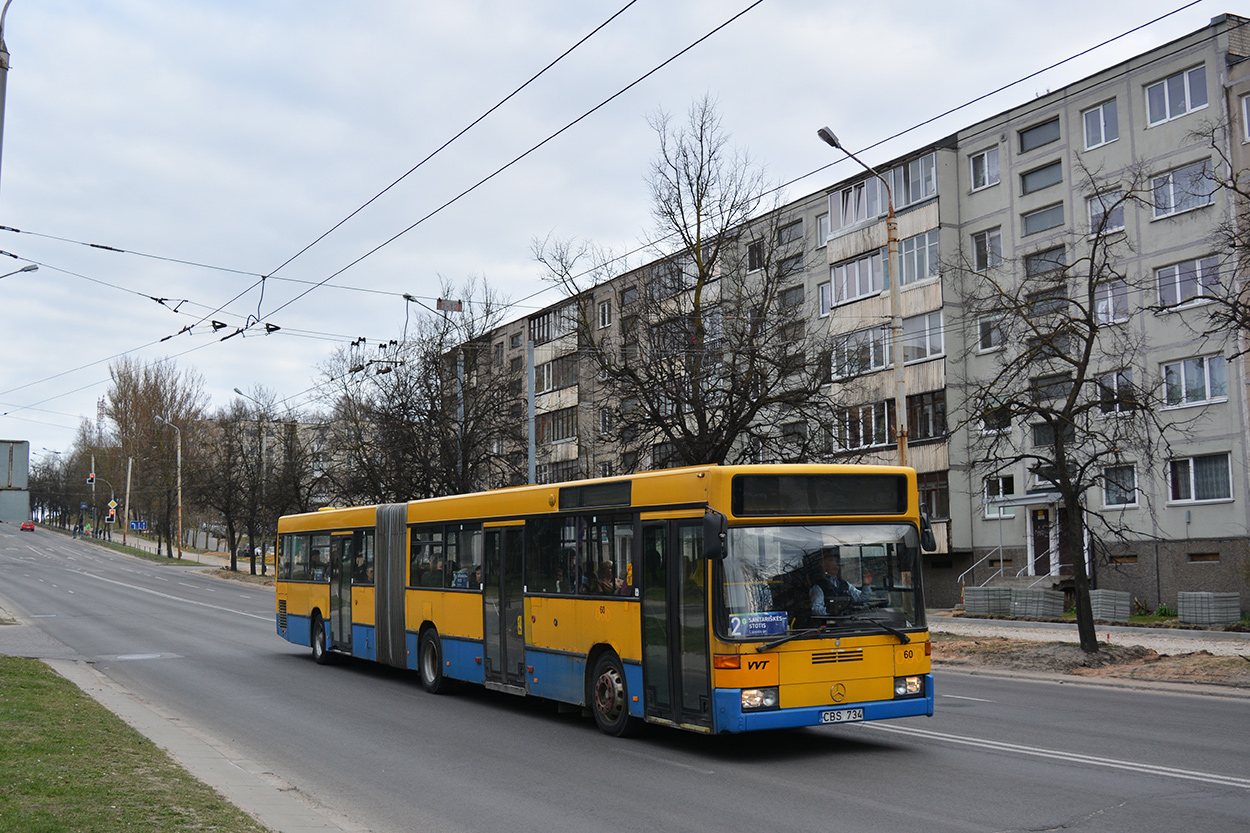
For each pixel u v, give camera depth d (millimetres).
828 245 44031
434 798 9211
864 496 11102
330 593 21203
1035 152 37281
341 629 20594
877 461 41062
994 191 38719
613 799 9070
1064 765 10070
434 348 40656
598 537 12695
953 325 39094
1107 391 20891
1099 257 34406
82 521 131375
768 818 8250
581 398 51625
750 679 10234
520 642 14320
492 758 11109
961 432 38969
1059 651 20141
